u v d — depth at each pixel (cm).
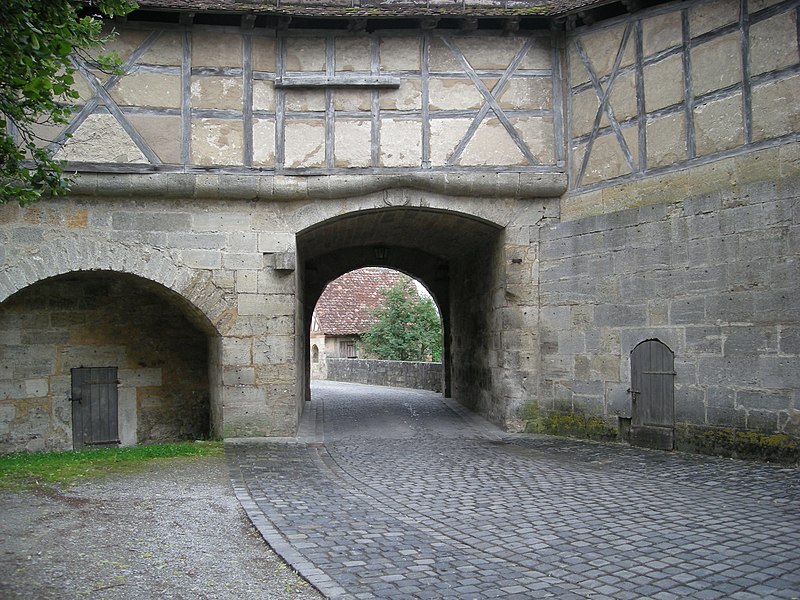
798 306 760
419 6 998
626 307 932
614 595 398
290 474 757
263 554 481
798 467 752
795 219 766
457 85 1019
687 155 873
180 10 926
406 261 1664
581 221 991
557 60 1027
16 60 491
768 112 798
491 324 1177
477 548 489
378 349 2512
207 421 1177
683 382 866
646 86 920
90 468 788
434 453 900
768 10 802
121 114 955
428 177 1005
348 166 1001
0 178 720
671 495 639
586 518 564
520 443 965
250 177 979
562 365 1015
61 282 1106
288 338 1009
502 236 1063
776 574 425
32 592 402
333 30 1009
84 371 1114
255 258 1002
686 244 866
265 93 995
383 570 443
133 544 498
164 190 962
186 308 1050
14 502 621
